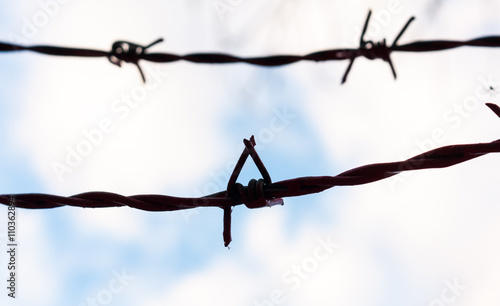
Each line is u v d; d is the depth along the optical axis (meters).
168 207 2.46
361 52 2.31
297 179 2.41
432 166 2.31
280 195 2.42
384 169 2.35
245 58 2.39
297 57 2.37
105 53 2.35
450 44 2.28
